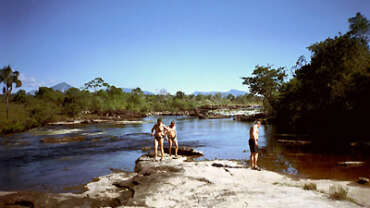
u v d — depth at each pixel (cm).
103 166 1134
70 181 902
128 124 4069
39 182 898
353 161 1055
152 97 11094
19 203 601
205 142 1822
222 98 12925
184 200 563
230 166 978
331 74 1898
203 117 5409
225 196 570
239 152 1386
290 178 804
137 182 759
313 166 990
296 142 1620
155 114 7644
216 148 1543
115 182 805
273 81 3922
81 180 912
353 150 1306
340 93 1789
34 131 3048
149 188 674
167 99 10775
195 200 556
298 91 2348
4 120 3325
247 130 2672
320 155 1210
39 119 4072
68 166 1151
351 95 1708
